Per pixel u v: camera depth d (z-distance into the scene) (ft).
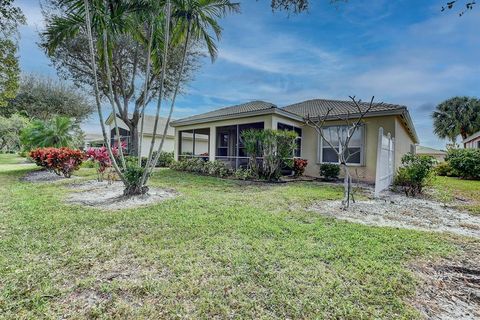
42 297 7.31
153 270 8.95
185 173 41.32
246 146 34.19
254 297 7.54
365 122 35.27
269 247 10.95
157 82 47.96
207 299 7.41
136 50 43.55
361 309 7.11
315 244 11.43
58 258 9.66
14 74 36.94
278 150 32.78
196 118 45.85
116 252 10.28
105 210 16.78
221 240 11.68
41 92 77.82
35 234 11.98
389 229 13.93
